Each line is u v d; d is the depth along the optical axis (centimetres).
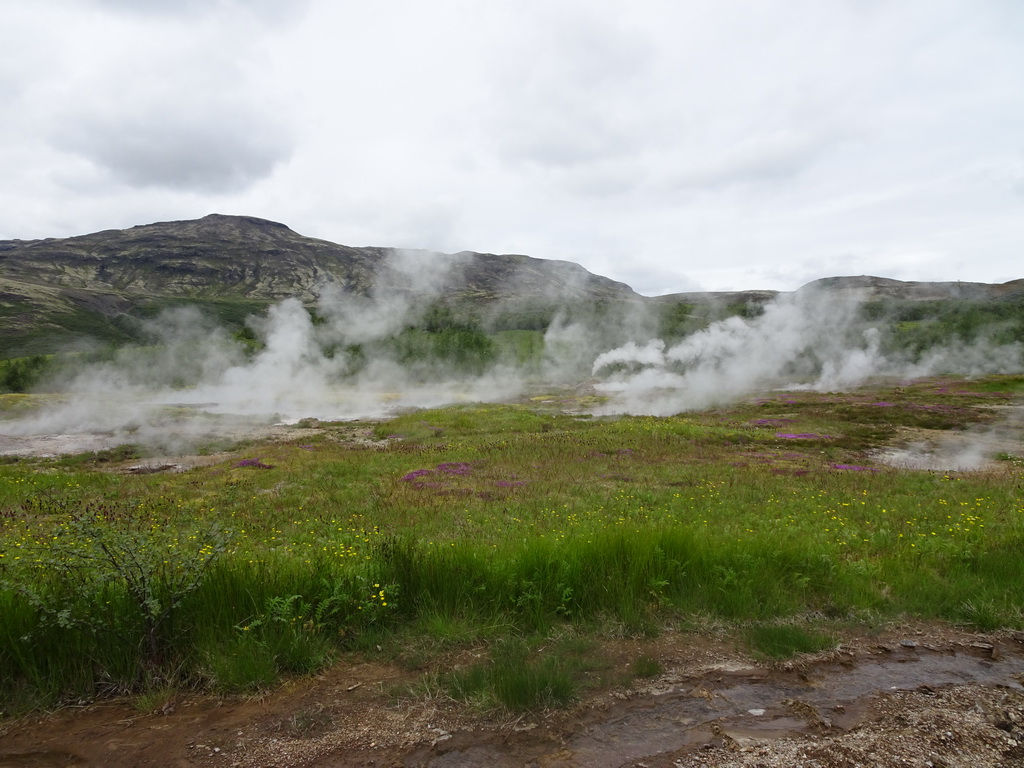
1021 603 585
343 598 513
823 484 1423
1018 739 370
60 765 342
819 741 365
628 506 1177
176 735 371
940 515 1051
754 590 591
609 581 575
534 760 345
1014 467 1753
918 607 585
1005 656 491
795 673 457
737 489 1349
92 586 461
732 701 414
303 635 470
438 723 383
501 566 584
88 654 433
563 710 398
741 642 509
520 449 2053
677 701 413
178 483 1537
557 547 637
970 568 700
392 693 417
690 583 598
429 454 2034
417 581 564
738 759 346
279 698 414
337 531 999
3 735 371
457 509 1173
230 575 517
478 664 455
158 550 498
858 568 674
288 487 1477
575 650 481
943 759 347
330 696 416
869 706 409
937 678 452
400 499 1286
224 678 422
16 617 432
